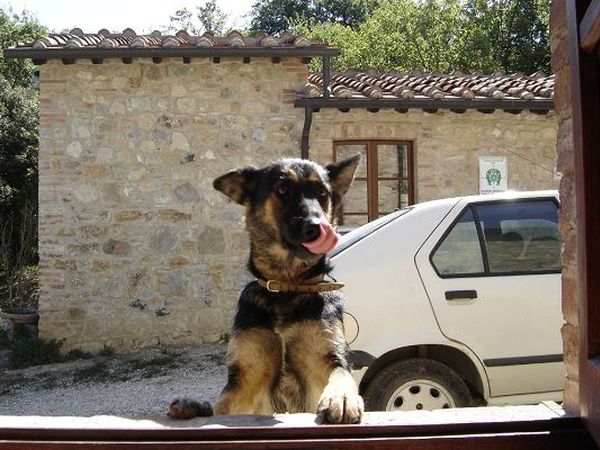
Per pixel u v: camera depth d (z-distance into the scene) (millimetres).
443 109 10656
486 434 2141
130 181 10562
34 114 18406
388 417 2393
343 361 3174
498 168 11164
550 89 10859
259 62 10672
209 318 10594
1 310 12336
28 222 16359
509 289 4988
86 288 10477
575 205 2271
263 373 3207
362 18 42188
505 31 26453
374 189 11023
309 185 3535
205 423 2324
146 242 10570
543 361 4934
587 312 2076
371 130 10859
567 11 2205
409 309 4840
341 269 4879
